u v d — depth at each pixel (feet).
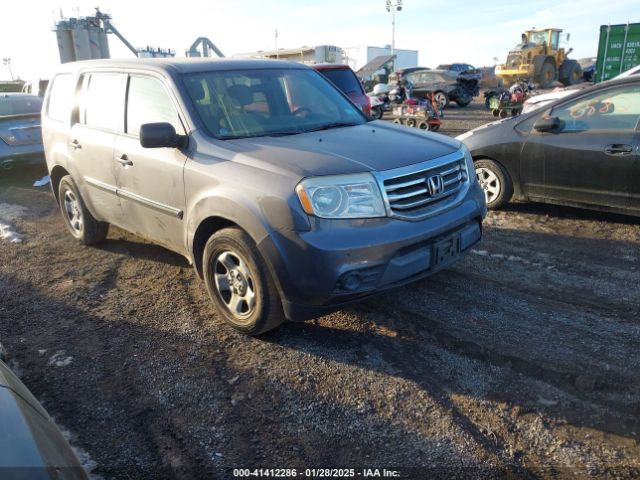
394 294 14.51
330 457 9.02
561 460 8.75
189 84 13.80
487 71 112.88
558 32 94.63
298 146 12.20
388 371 11.24
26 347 12.66
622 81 18.17
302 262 10.63
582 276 15.34
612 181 18.25
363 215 10.80
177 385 11.05
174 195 13.30
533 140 19.90
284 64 16.37
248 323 12.33
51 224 22.38
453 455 8.95
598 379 10.62
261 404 10.39
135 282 16.20
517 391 10.44
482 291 14.58
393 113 50.80
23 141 29.12
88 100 16.90
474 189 13.17
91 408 10.44
